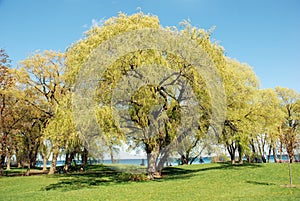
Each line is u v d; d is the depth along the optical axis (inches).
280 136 658.8
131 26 706.2
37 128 1317.7
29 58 1200.8
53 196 585.3
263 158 1480.1
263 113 1018.7
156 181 767.1
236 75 1031.0
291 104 1705.2
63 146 1152.2
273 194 472.1
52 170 1293.1
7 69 1133.1
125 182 786.8
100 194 581.6
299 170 824.9
